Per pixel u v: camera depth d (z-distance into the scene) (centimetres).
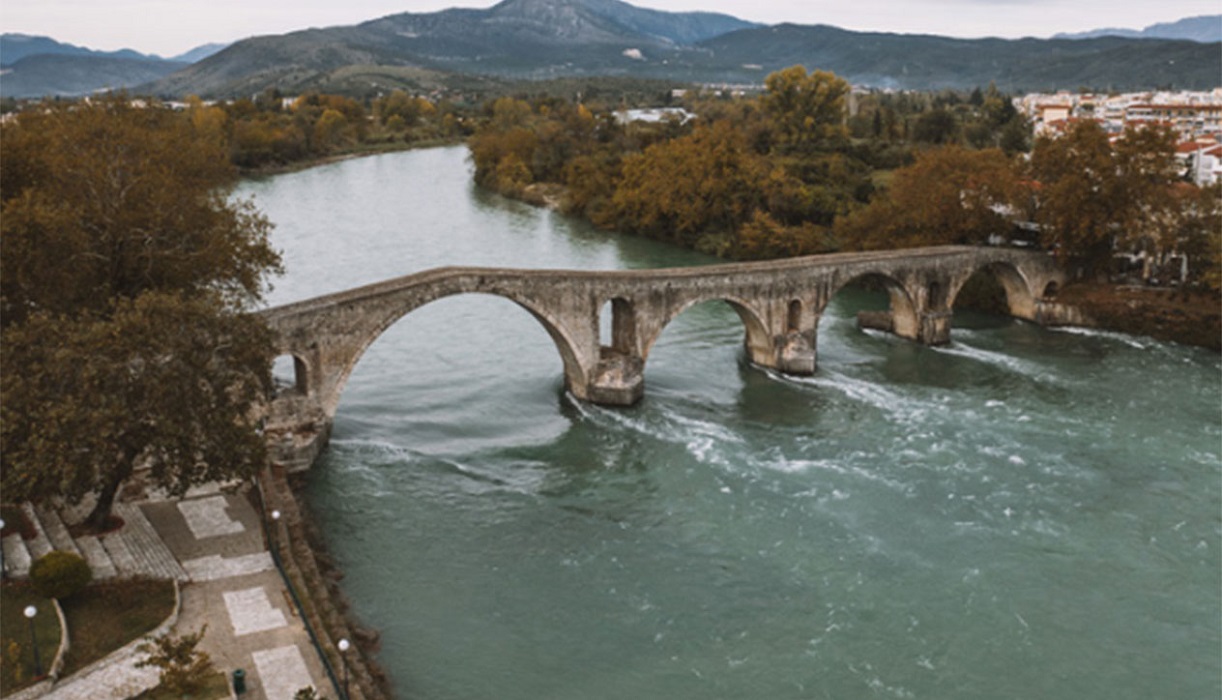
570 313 6962
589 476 6044
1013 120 19588
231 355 4694
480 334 8919
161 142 6856
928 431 6825
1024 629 4516
